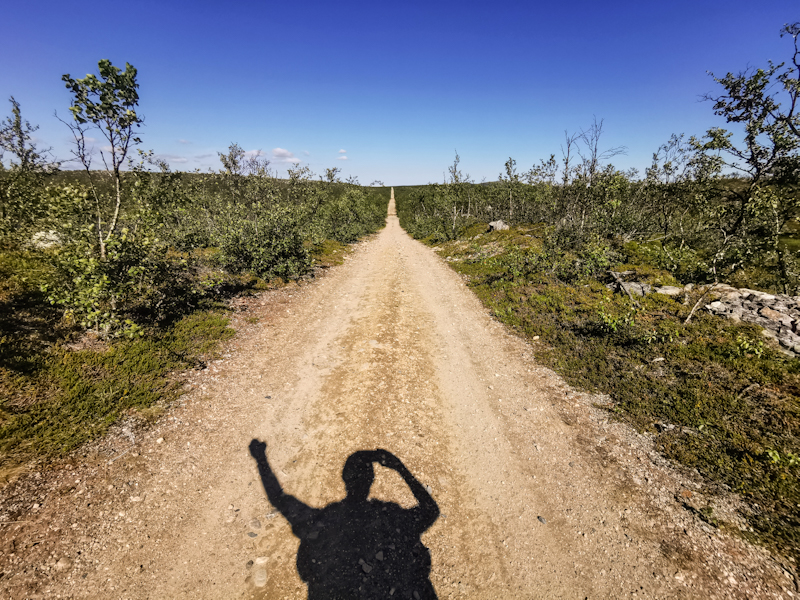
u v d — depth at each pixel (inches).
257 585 142.8
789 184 390.0
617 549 163.2
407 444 227.8
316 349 352.5
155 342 301.3
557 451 224.8
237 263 551.5
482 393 289.9
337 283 607.2
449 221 1274.6
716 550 160.1
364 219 1414.9
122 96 295.6
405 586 146.0
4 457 176.9
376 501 184.9
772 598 141.0
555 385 296.5
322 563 152.5
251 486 188.9
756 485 188.4
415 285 611.5
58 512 159.0
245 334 362.6
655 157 679.1
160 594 136.6
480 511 183.2
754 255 458.0
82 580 137.3
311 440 226.1
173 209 401.1
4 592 128.1
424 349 365.1
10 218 375.2
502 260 691.4
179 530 161.5
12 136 391.5
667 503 184.1
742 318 368.2
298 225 653.9
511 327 413.4
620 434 235.1
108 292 283.9
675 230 734.5
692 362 294.5
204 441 215.6
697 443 218.1
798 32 331.3
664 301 423.8
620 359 315.9
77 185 307.4
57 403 213.3
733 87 374.9
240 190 775.1
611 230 706.2
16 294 307.0
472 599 143.1
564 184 765.3
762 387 254.8
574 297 466.6
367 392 281.1
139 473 186.5
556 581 150.6
